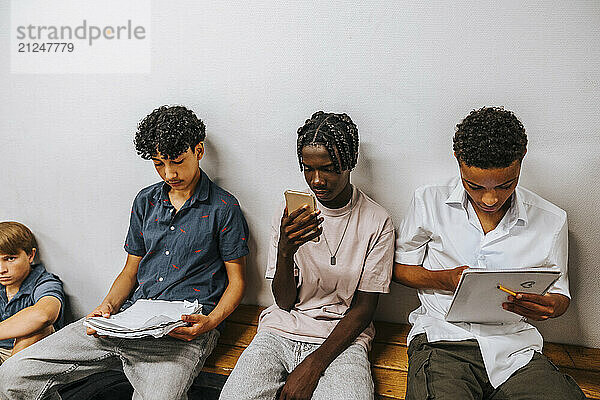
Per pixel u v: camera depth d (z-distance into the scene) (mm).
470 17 1874
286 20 2008
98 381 2260
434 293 1870
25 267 2283
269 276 1977
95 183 2303
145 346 1900
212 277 2053
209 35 2082
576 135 1880
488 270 1553
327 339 1792
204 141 2170
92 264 2396
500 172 1571
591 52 1820
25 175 2361
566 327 2021
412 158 2010
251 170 2154
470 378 1663
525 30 1849
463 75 1915
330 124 1755
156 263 2062
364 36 1957
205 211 2018
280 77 2051
